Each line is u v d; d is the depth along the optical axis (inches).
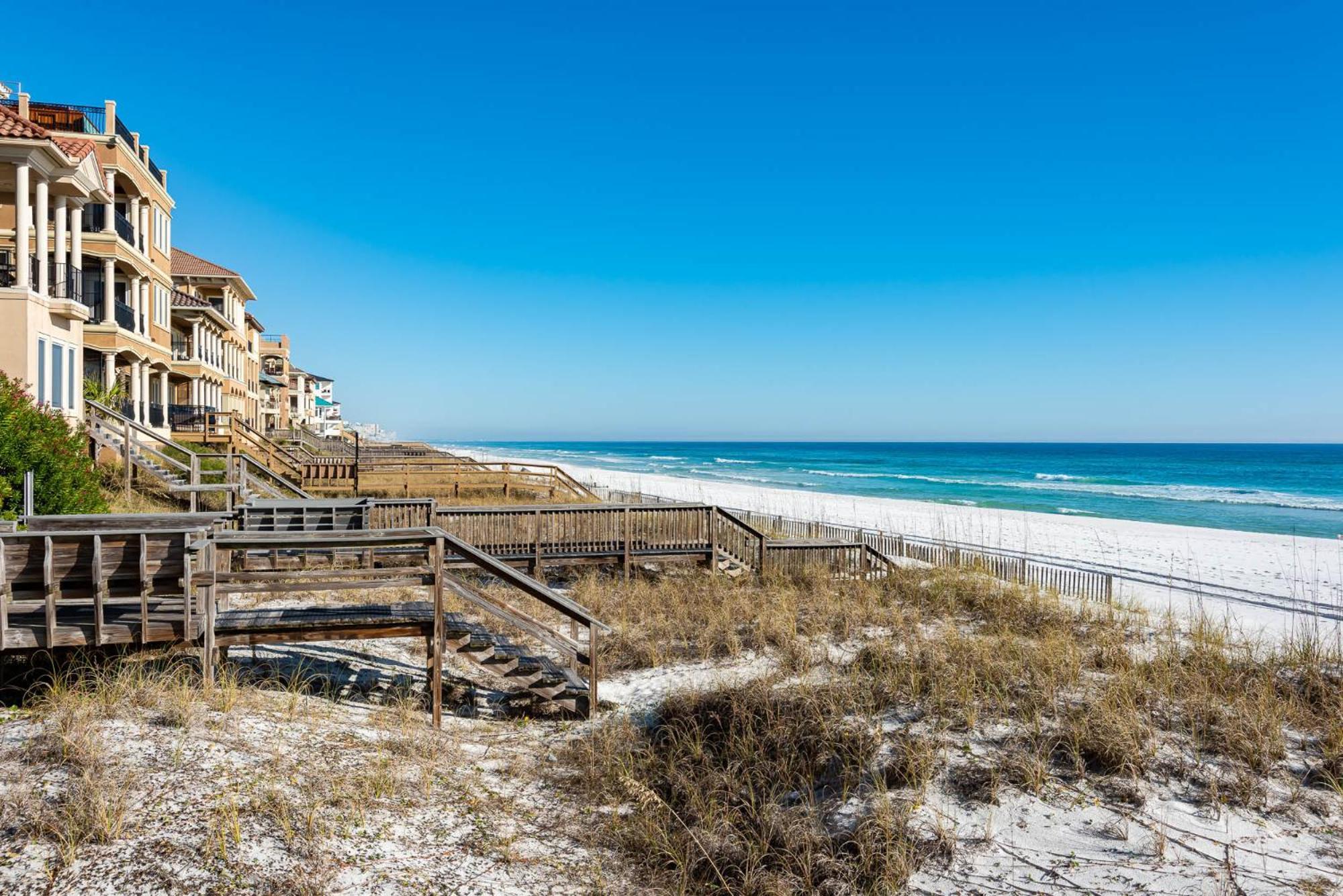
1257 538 1278.3
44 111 953.5
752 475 3550.7
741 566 649.0
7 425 476.7
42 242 701.9
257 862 178.9
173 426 1224.8
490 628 434.0
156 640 264.1
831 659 369.7
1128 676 316.5
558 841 221.1
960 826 223.1
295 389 3747.5
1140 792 232.4
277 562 533.0
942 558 715.4
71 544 255.3
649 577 625.9
